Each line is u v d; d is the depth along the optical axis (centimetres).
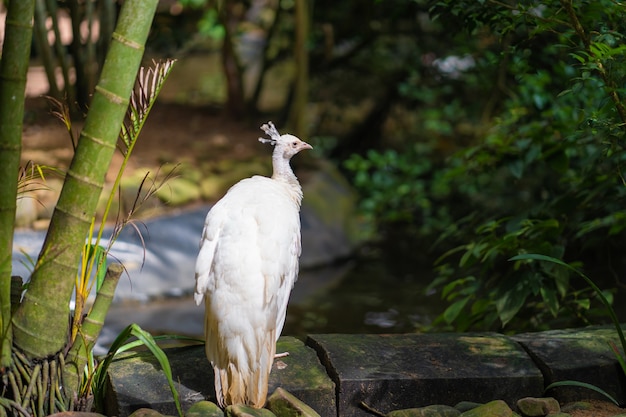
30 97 1234
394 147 1379
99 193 423
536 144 663
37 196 887
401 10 892
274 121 1321
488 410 436
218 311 425
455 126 1265
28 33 406
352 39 1302
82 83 1142
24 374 427
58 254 420
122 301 850
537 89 734
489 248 616
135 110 443
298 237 456
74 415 418
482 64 995
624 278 877
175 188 985
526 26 598
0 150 412
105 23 1125
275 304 433
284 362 473
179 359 474
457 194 1178
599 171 681
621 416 436
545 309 668
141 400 438
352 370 461
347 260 1047
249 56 1706
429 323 828
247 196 452
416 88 1234
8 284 425
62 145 1034
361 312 862
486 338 508
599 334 516
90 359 443
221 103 1431
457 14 589
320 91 1355
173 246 916
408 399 460
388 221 1173
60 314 427
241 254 429
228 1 1313
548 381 477
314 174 1157
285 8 1328
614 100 506
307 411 427
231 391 427
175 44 1280
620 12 530
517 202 1013
